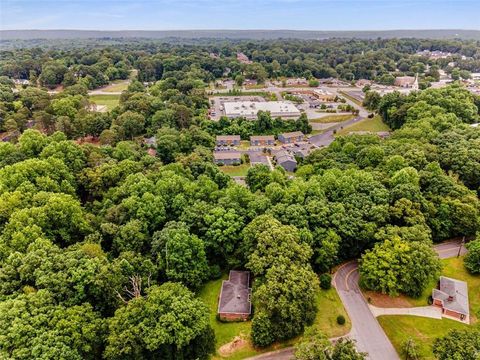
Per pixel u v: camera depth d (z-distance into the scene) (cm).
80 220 8056
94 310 6025
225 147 17588
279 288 5997
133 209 8244
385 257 6812
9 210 7550
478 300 7031
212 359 5853
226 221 7700
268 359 5844
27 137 10706
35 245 6562
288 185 10325
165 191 8844
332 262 7569
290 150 16750
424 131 12950
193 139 15800
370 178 9069
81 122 16312
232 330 6372
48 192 8462
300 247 6775
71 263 6131
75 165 10338
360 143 13362
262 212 8125
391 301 7000
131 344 5197
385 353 5966
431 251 6900
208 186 9225
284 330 5969
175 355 5459
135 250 7569
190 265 7044
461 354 4972
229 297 6819
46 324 5134
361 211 7981
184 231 7269
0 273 5931
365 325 6475
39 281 5741
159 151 14388
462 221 8406
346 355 4866
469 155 10488
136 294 6075
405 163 9988
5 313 5044
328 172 9775
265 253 6694
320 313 6694
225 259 7781
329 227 7706
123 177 10238
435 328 6406
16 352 4650
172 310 5547
